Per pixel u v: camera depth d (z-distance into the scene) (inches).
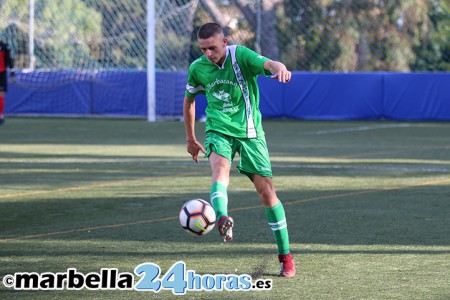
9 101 2861.7
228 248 658.8
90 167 1264.8
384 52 3459.6
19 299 510.0
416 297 506.0
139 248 660.1
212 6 3208.7
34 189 1018.7
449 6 3412.9
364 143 1699.1
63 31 2935.5
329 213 826.2
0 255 635.5
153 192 989.8
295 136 1897.1
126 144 1690.5
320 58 3430.1
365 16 3427.7
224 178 560.7
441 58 3447.3
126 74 2711.6
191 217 526.9
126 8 2987.2
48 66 2952.8
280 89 2610.7
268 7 3152.1
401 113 2544.3
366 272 572.7
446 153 1476.4
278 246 568.4
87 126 2287.2
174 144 1688.0
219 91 582.6
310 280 551.5
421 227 746.2
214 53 569.3
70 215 828.0
